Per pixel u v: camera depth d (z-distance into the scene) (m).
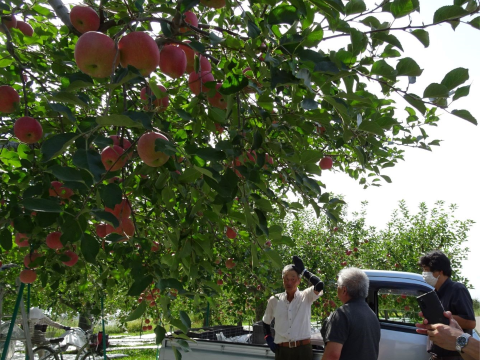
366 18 1.52
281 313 4.04
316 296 4.00
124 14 2.03
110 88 1.24
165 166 1.83
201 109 1.97
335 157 3.93
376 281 4.68
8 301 7.11
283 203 2.37
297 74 1.32
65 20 1.95
